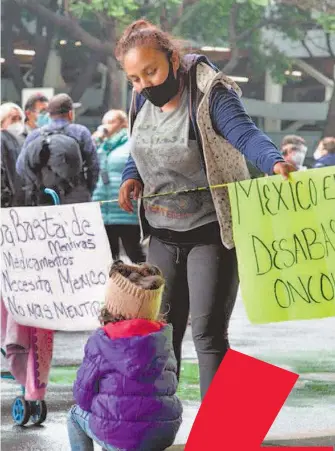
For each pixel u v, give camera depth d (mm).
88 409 6621
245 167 7508
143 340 6434
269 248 6762
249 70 24703
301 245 6684
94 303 8117
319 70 24234
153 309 6582
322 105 24219
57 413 9945
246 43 24594
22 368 9195
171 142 7324
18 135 16094
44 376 9141
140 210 7754
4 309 9227
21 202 15938
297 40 24422
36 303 8391
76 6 25672
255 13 24469
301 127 24359
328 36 24109
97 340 6551
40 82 26125
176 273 7570
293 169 6711
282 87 24578
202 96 7199
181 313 7672
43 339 9031
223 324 7453
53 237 8250
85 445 6832
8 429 9375
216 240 7406
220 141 7281
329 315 6621
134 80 7281
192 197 7395
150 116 7445
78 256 8148
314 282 6652
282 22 24422
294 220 6688
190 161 7328
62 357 12742
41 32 26062
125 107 25484
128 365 6430
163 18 25109
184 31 25016
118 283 6562
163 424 6523
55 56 25969
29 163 14867
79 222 8125
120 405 6457
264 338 13961
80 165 14836
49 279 8312
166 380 6555
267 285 6789
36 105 16859
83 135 14867
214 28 24844
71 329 8250
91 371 6539
